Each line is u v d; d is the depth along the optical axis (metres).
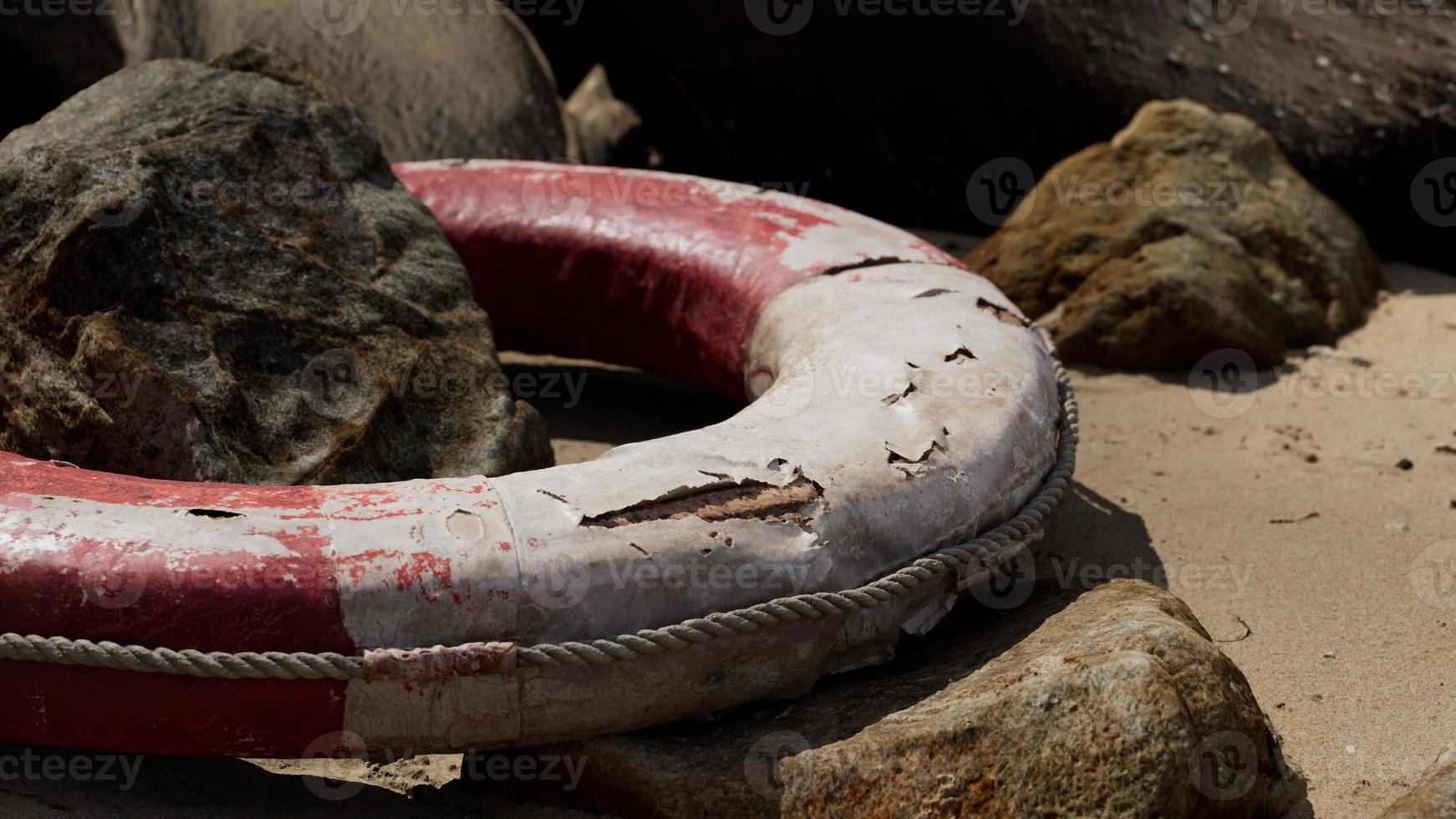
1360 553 3.28
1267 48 5.76
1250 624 3.00
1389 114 5.55
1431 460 3.79
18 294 2.98
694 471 2.47
